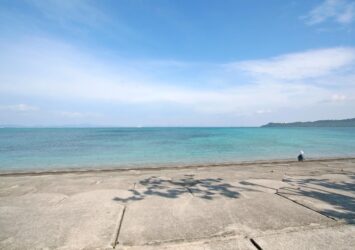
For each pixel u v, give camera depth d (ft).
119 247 7.55
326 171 21.90
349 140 114.73
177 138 143.02
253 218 9.91
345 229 8.89
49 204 11.79
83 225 9.17
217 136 165.99
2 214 10.34
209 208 11.18
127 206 11.48
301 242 7.82
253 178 18.40
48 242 7.83
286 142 102.32
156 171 22.56
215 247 7.54
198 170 22.94
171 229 8.82
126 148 78.02
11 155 59.82
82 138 148.05
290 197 12.94
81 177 19.30
